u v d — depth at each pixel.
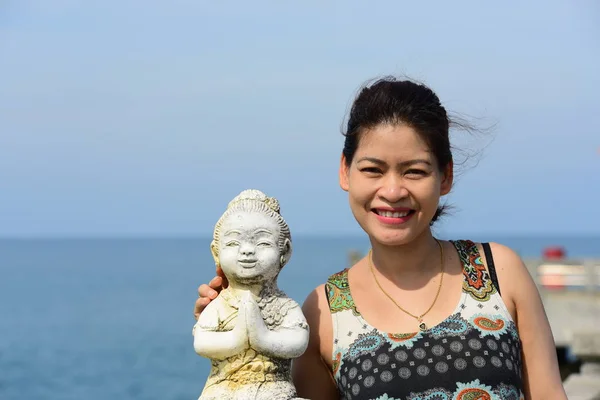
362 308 3.19
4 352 23.33
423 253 3.19
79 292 45.78
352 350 3.11
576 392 8.59
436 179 3.07
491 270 3.16
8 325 29.91
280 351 2.90
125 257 112.19
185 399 16.75
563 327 11.47
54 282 55.00
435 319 3.08
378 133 3.03
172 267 77.50
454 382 2.93
